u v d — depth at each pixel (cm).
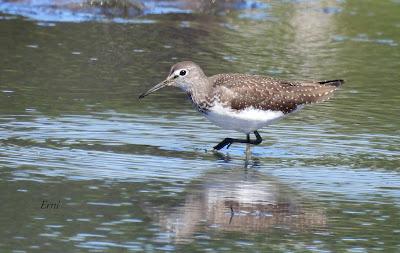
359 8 2856
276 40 2441
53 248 1092
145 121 1694
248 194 1322
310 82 1609
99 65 2089
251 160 1502
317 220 1224
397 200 1314
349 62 2234
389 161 1503
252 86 1541
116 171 1401
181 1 2802
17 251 1080
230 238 1149
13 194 1270
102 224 1176
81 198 1269
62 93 1847
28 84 1895
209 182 1370
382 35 2536
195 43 2356
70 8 2616
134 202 1264
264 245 1130
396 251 1123
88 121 1667
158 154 1506
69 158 1453
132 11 2653
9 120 1647
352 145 1594
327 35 2523
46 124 1634
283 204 1283
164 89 1933
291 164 1483
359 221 1225
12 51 2162
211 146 1575
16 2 2630
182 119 1723
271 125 1712
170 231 1164
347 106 1858
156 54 2220
